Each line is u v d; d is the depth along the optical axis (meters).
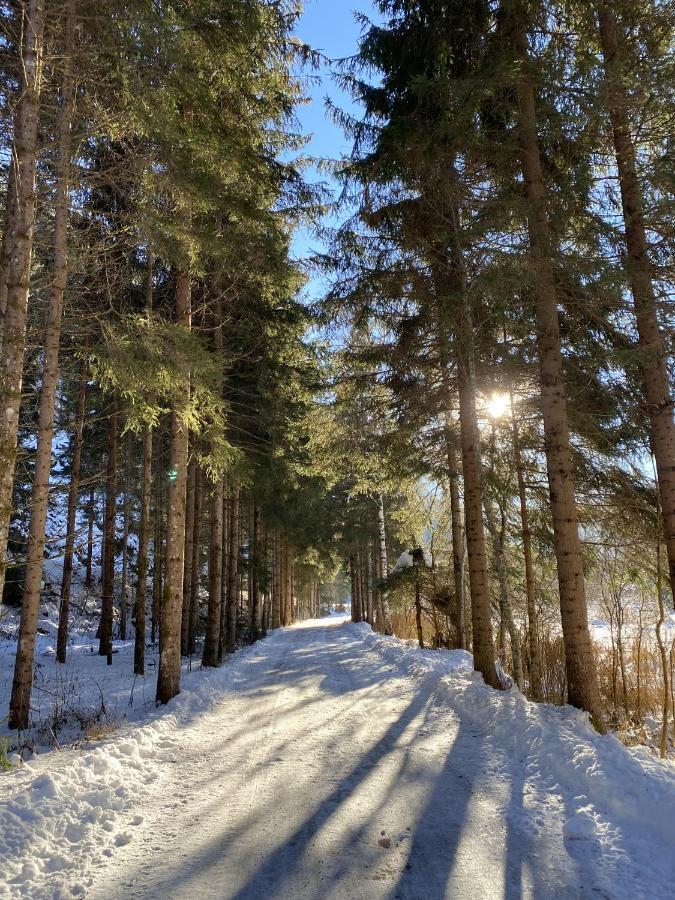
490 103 7.52
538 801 4.60
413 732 6.93
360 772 5.43
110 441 16.42
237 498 19.44
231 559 19.28
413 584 17.30
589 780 4.72
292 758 5.98
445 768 5.50
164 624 9.59
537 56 6.90
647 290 6.72
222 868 3.61
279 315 13.56
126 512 19.55
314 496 22.02
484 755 5.89
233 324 13.91
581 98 6.62
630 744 7.59
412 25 8.34
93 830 4.20
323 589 83.31
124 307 10.26
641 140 6.89
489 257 7.03
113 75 7.03
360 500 25.11
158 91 7.08
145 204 7.61
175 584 9.72
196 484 17.97
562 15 7.41
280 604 36.97
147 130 6.99
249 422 15.52
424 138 7.73
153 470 19.89
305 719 7.87
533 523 10.84
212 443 9.19
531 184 7.51
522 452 10.61
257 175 9.66
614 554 9.36
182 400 8.18
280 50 9.85
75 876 3.55
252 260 9.96
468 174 8.09
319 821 4.30
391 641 18.20
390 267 9.55
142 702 9.60
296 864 3.64
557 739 5.75
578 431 9.09
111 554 16.80
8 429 5.50
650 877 3.40
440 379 10.39
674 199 6.41
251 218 9.16
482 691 8.11
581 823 4.09
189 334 7.48
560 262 6.86
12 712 7.78
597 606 10.98
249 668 14.09
